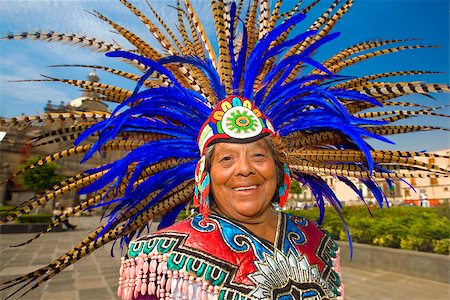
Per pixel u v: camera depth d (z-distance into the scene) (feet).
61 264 3.04
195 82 3.96
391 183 4.40
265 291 2.97
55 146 49.14
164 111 3.68
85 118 3.49
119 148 3.72
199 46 4.41
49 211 57.11
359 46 4.41
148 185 3.61
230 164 3.25
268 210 3.62
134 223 3.62
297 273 3.26
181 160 3.83
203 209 3.27
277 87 3.89
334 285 3.61
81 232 44.75
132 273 2.87
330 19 4.49
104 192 3.52
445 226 18.11
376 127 4.06
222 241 3.11
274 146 3.52
